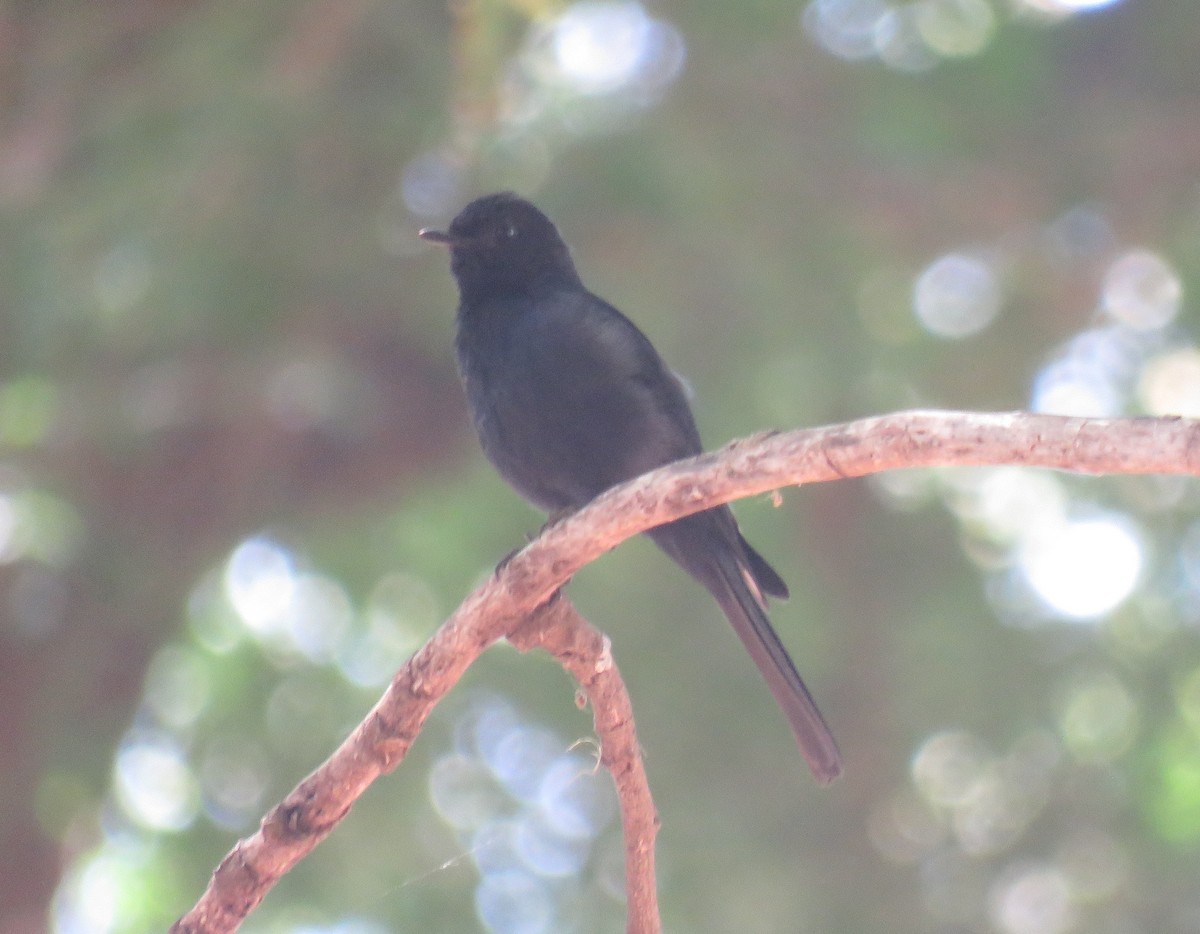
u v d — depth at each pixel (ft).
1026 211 49.14
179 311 39.81
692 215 44.37
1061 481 51.37
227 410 43.75
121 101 39.50
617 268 46.55
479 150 40.98
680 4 45.55
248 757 48.39
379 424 48.03
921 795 52.60
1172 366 50.06
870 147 46.88
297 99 38.60
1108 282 50.16
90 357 42.47
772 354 47.11
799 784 51.78
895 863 51.52
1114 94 52.26
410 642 49.06
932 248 49.42
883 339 48.75
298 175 40.06
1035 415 15.79
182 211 39.06
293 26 39.11
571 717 51.01
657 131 44.06
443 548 48.47
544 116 43.83
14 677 45.16
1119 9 51.93
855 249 47.14
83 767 45.68
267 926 47.06
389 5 39.60
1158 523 49.90
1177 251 48.03
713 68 46.65
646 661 52.08
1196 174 49.06
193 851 47.24
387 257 43.55
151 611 46.03
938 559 54.29
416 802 49.14
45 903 45.29
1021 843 50.88
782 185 46.88
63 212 39.60
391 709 19.94
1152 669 49.88
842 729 53.06
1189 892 47.88
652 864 20.95
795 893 49.90
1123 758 49.96
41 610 45.37
